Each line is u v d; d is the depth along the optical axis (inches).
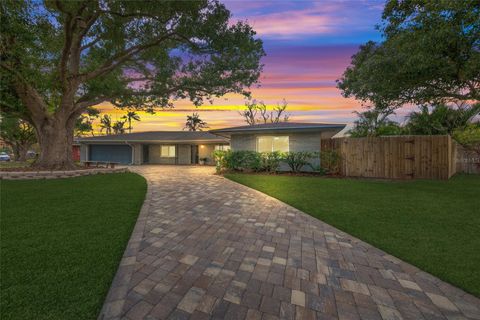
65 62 390.6
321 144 475.2
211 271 103.9
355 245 133.1
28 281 90.6
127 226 158.2
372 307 81.0
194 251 124.0
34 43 333.1
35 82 357.4
